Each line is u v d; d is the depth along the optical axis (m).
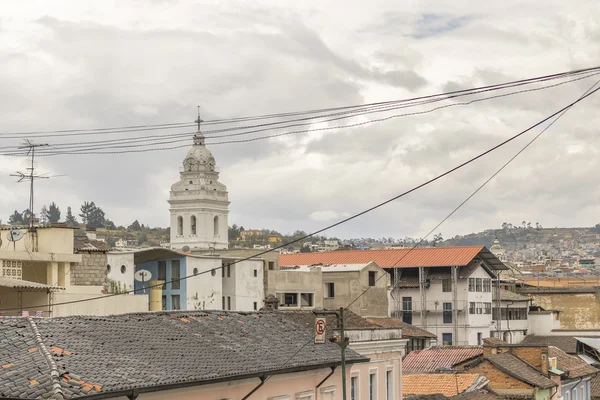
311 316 42.25
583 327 123.06
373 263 92.50
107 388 24.16
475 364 54.91
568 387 62.28
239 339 34.56
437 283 110.25
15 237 52.56
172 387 26.67
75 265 54.47
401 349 46.34
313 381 36.62
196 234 162.62
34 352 25.47
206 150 167.00
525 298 119.31
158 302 67.12
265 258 84.44
